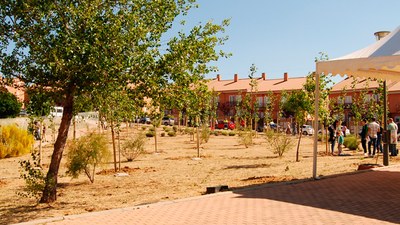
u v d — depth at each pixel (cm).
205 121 3462
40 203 1005
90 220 747
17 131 2350
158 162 1962
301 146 3086
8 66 888
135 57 849
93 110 1066
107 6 888
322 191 944
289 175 1354
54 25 880
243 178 1348
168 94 916
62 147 1013
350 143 2480
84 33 848
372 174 1211
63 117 986
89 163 1312
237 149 2797
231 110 7569
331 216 694
